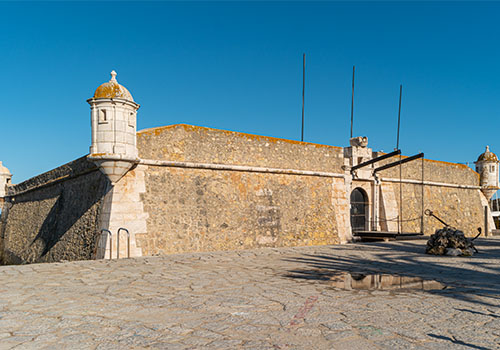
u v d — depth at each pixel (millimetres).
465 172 25453
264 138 15617
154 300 5777
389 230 19641
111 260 10031
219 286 6852
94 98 11469
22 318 4836
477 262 10453
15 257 21141
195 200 13469
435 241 12523
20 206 23547
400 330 4410
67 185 16625
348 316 4969
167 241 12547
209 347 3863
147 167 12680
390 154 16375
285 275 8133
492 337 4188
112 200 11844
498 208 30891
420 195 22188
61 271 8305
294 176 16406
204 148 13953
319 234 16625
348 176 18250
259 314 5043
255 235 14680
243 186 14781
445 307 5461
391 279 7789
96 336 4191
